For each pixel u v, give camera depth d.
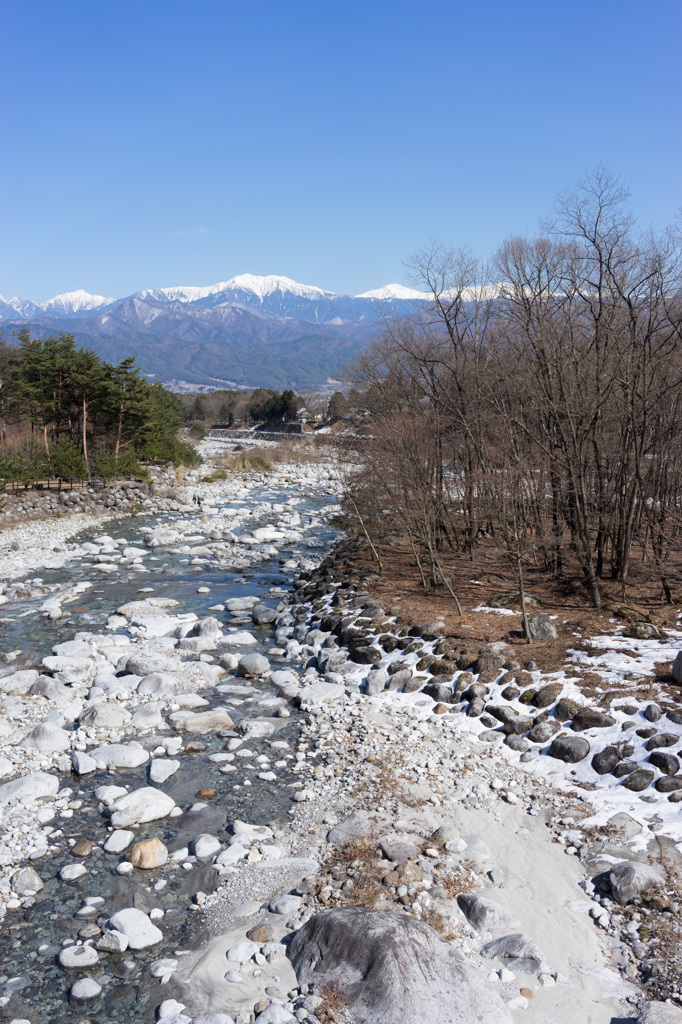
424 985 5.47
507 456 15.52
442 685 11.98
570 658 11.85
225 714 11.62
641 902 6.84
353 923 6.08
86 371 41.31
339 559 21.30
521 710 10.80
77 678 13.43
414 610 15.15
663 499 14.75
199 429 94.00
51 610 17.69
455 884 7.18
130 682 13.20
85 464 38.19
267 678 13.86
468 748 10.30
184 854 7.93
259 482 51.78
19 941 6.59
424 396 21.94
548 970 5.96
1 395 44.25
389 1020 5.30
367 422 22.17
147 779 9.77
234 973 6.02
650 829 7.96
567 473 15.40
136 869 7.68
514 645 12.73
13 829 8.41
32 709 11.80
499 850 7.83
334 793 9.20
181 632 16.45
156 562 24.69
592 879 7.30
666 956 6.14
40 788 9.20
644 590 14.70
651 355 13.95
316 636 15.69
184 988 5.94
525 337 16.50
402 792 9.07
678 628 12.42
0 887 7.33
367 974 5.65
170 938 6.64
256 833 8.33
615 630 12.68
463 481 18.58
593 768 9.27
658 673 10.88
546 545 16.91
